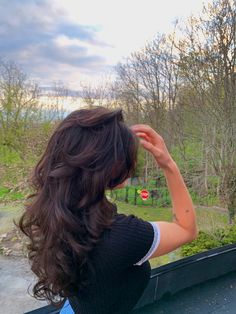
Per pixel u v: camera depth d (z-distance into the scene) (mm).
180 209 814
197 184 9656
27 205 783
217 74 9453
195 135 11523
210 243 5902
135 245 708
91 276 713
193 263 2658
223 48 9312
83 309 758
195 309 2373
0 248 7090
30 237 762
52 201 710
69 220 687
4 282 5848
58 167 713
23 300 5363
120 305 747
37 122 14852
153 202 12273
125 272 727
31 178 782
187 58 10516
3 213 8852
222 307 2387
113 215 742
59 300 868
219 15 9430
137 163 793
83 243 690
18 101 15648
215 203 9008
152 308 2330
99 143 717
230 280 2855
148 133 860
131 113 13703
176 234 767
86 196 705
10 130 14555
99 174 704
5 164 11922
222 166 8758
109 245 696
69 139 724
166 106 13562
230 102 9016
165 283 2445
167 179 845
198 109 10508
